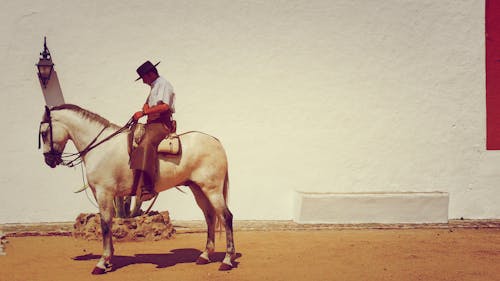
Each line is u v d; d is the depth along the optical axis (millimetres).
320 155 11836
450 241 10133
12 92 10883
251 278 7562
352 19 11891
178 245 9703
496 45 12289
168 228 10320
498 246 9766
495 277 7789
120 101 11195
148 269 8008
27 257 8680
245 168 11602
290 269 8055
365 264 8391
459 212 12250
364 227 11172
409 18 12070
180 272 7844
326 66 11820
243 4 11523
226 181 8344
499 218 12281
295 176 11766
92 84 11109
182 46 11367
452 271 8055
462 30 12227
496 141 12336
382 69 12008
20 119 10914
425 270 8086
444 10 12164
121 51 11180
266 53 11625
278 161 11703
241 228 10945
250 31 11562
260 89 11617
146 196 7965
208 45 11438
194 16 11383
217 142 8312
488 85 12320
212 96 11477
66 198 11086
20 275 7641
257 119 11625
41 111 10969
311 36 11766
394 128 12070
